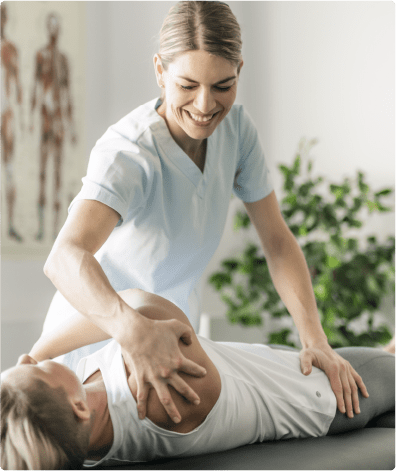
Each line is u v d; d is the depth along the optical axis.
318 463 0.86
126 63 3.15
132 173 1.12
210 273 3.24
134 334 0.84
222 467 0.83
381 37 2.61
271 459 0.88
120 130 1.20
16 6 2.85
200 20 0.98
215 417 0.90
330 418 1.06
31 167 2.88
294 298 1.32
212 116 1.07
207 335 2.90
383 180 2.56
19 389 0.75
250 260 2.69
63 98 2.97
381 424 1.22
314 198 2.44
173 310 0.97
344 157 2.75
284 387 1.04
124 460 0.91
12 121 2.83
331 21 2.85
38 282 2.90
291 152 3.05
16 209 2.84
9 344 2.74
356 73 2.72
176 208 1.24
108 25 3.10
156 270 1.28
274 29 3.16
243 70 3.32
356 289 2.28
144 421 0.84
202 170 1.30
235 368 1.00
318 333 1.23
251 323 2.69
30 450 0.73
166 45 1.02
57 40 2.96
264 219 1.45
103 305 0.87
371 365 1.21
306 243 2.38
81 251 0.94
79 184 3.02
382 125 2.59
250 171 1.43
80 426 0.78
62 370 0.81
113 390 0.87
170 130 1.22
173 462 0.88
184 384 0.84
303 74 3.00
